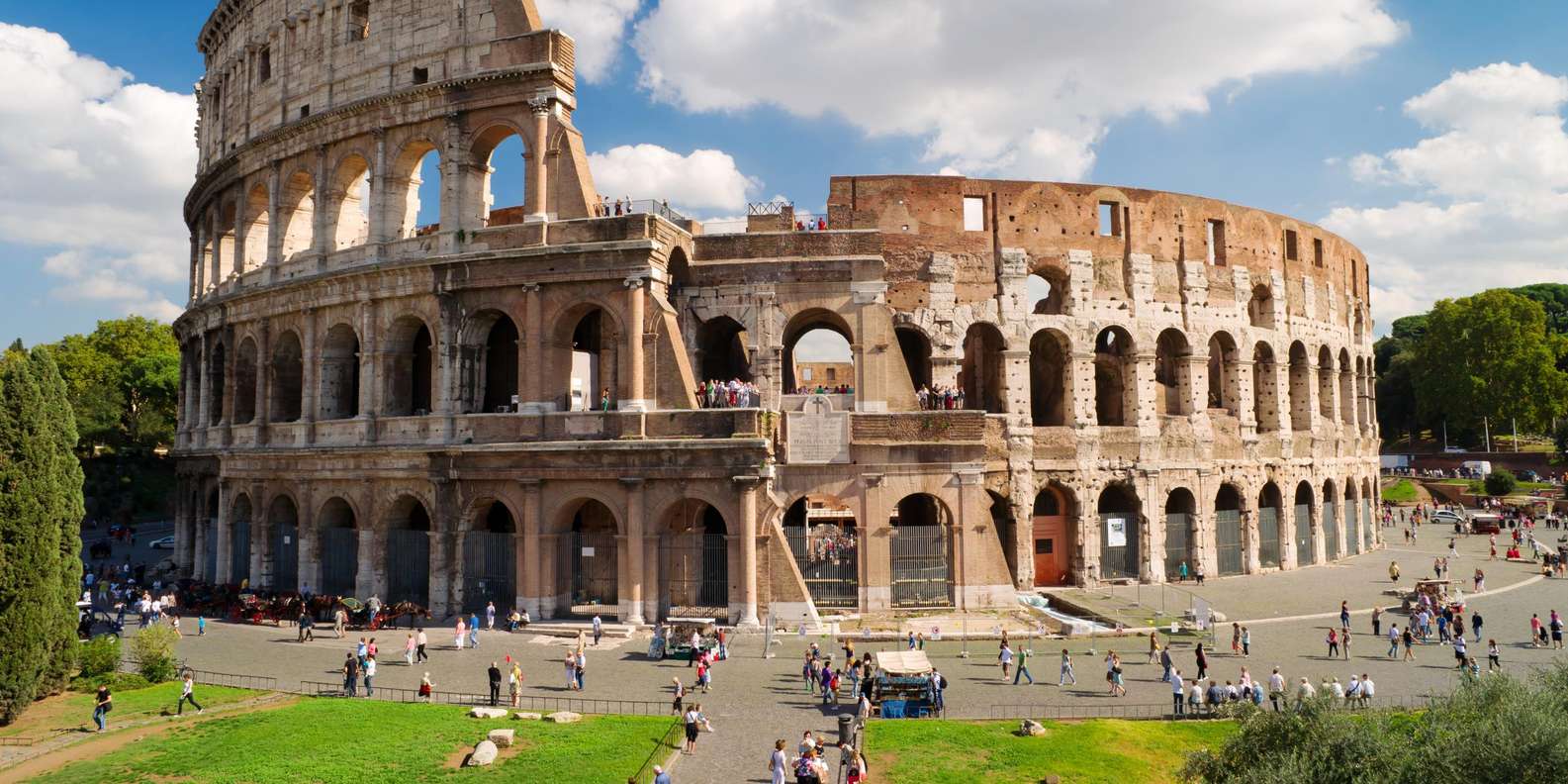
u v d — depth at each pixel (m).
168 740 36.31
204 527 74.44
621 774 32.34
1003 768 33.50
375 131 62.38
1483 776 25.53
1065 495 68.88
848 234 62.25
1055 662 47.81
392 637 53.50
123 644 53.44
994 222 68.50
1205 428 72.81
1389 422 176.88
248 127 71.81
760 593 53.66
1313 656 48.94
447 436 57.94
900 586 58.59
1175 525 72.19
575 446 54.38
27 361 43.34
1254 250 78.06
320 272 63.75
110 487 123.56
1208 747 35.34
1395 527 117.31
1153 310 71.31
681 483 54.44
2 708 39.28
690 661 47.19
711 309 62.22
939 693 39.50
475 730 36.94
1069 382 68.88
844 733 34.75
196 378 80.12
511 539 57.31
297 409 69.75
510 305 57.84
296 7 68.31
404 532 60.38
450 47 60.81
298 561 63.97
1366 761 27.28
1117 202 71.50
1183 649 50.34
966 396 75.62
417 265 58.69
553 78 57.94
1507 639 53.12
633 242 54.91
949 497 58.59
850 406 62.81
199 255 81.31
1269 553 77.00
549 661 47.66
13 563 40.47
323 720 38.25
